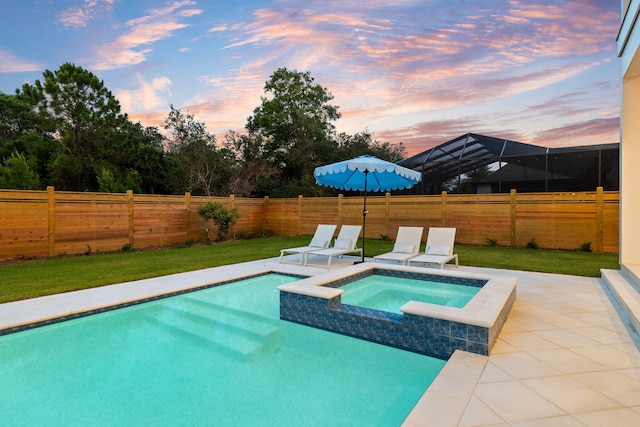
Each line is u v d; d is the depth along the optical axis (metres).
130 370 3.57
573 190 13.65
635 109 6.55
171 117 23.75
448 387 2.79
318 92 27.08
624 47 6.36
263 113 26.09
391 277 6.84
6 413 2.84
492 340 3.54
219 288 6.62
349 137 26.70
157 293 5.79
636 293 5.02
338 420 2.70
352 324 4.30
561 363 3.22
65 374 3.48
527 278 6.74
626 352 3.45
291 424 2.65
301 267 8.18
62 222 9.45
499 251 10.23
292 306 4.87
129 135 16.27
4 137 18.53
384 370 3.48
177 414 2.80
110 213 10.45
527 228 10.82
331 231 9.84
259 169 22.28
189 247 11.81
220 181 21.86
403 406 2.88
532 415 2.41
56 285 6.20
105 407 2.92
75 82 14.76
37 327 4.53
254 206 15.41
